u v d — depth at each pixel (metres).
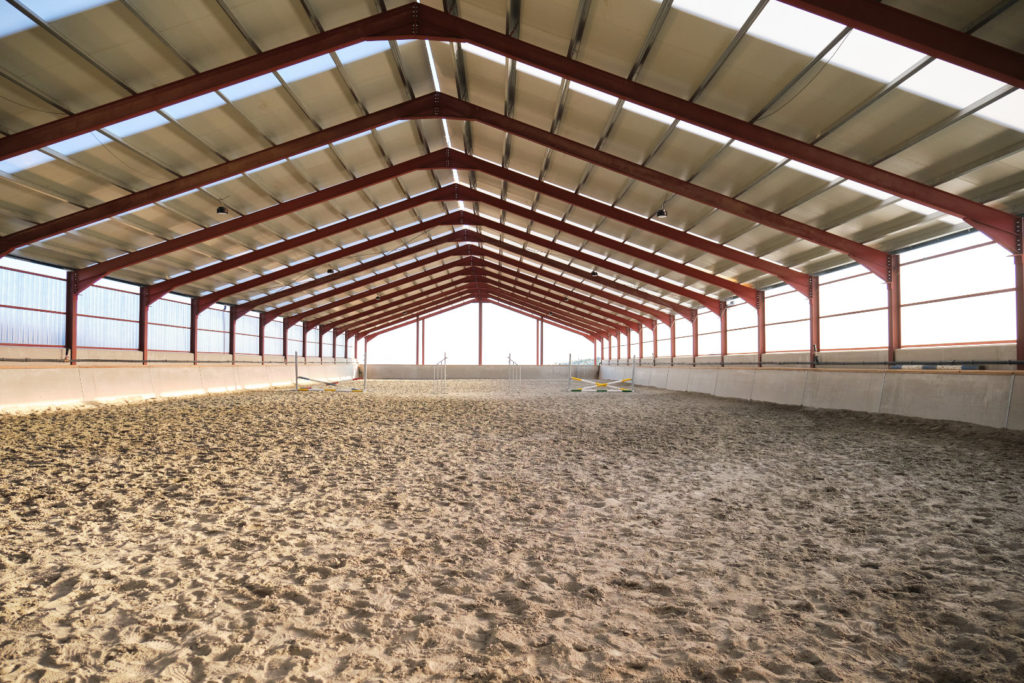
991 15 6.45
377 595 3.09
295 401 16.84
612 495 5.29
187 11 8.54
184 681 2.24
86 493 5.14
